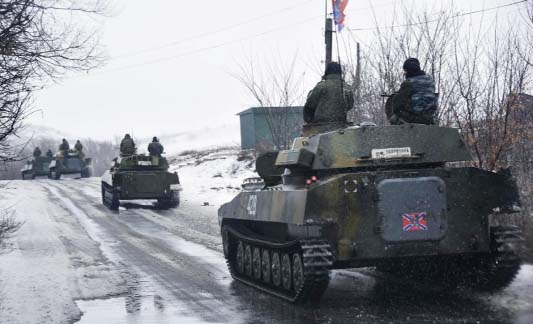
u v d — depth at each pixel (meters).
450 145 9.59
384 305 9.27
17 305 9.91
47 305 9.92
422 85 10.16
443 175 9.16
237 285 11.59
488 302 9.10
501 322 7.93
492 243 9.37
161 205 27.12
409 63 10.30
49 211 26.12
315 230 9.56
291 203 9.44
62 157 51.47
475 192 9.22
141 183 26.47
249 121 45.56
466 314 8.43
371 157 9.52
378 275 11.83
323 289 9.19
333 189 9.02
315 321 8.55
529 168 14.25
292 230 10.73
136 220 23.00
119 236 18.86
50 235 18.97
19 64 10.09
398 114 10.28
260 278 11.34
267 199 10.48
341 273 12.20
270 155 12.20
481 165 13.10
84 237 18.67
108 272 12.97
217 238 18.00
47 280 12.02
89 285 11.62
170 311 9.59
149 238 18.34
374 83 17.56
